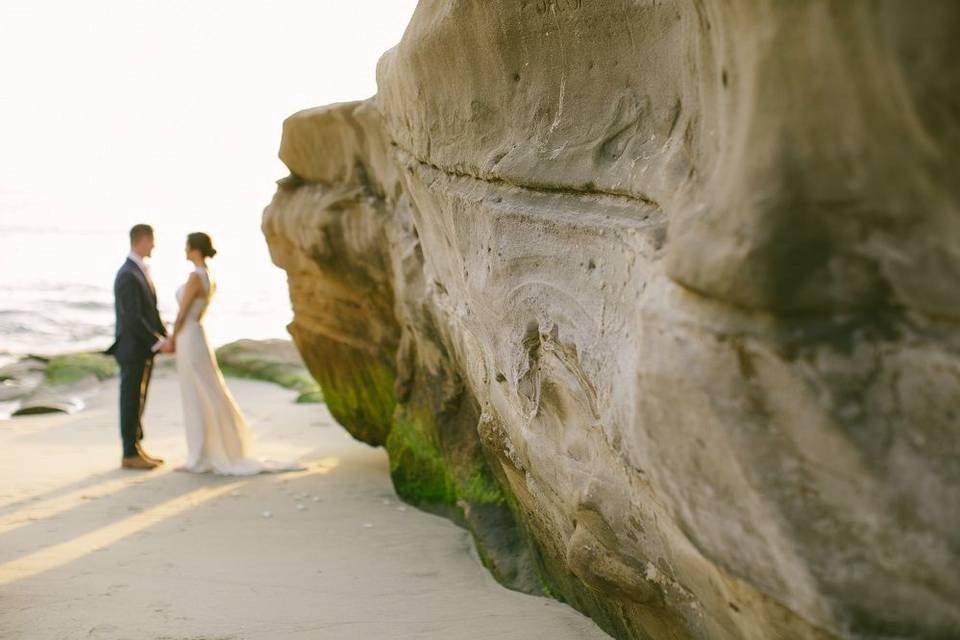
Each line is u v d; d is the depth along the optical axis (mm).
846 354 2090
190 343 8906
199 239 9016
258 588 5555
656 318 2500
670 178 2990
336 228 7871
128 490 8117
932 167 1936
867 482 2094
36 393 13797
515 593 5434
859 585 2191
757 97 2215
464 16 4363
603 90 3713
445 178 5078
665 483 2609
